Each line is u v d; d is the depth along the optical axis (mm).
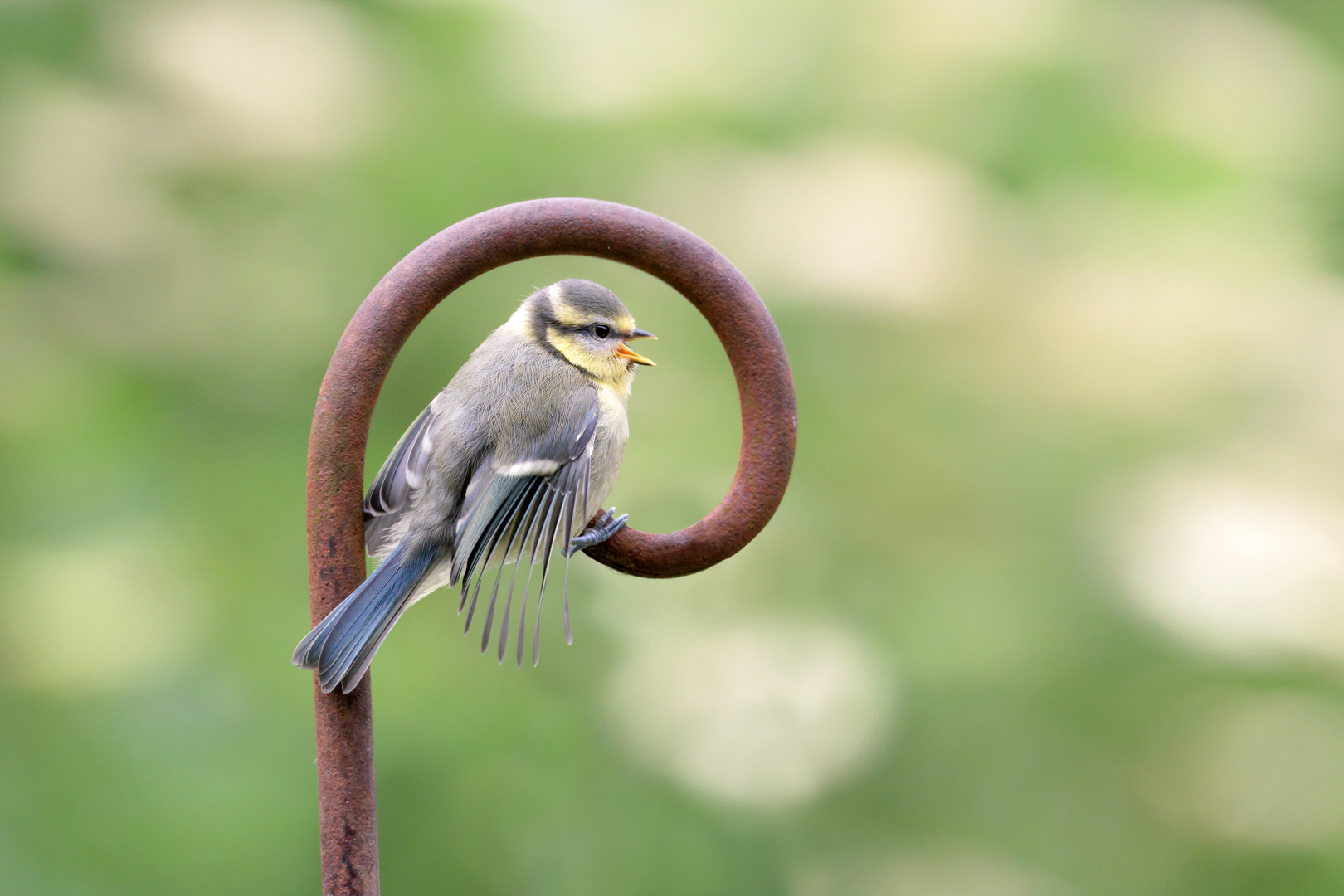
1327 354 12906
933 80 13453
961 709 11688
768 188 12492
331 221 11531
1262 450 12547
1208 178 13375
